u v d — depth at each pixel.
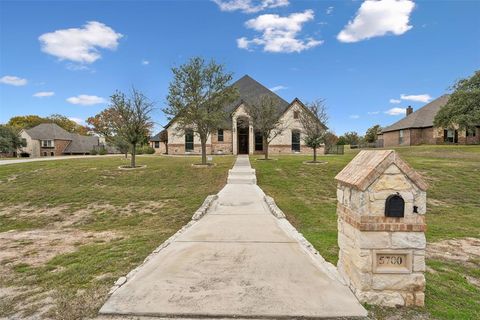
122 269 4.86
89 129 76.44
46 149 60.56
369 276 3.47
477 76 28.31
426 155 26.77
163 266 4.56
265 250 5.32
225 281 4.01
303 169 18.77
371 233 3.48
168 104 19.89
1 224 10.62
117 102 19.12
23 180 16.64
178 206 11.74
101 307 3.37
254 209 9.29
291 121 32.06
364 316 3.19
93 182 16.09
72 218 11.04
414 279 3.45
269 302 3.44
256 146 32.59
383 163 3.46
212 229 6.84
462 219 10.20
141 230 8.91
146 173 17.83
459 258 5.89
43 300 3.69
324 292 3.68
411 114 43.41
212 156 29.41
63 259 5.76
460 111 27.89
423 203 3.46
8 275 4.93
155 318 3.15
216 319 3.13
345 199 3.99
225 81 19.92
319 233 7.70
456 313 3.33
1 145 51.72
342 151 33.69
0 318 3.27
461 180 15.13
